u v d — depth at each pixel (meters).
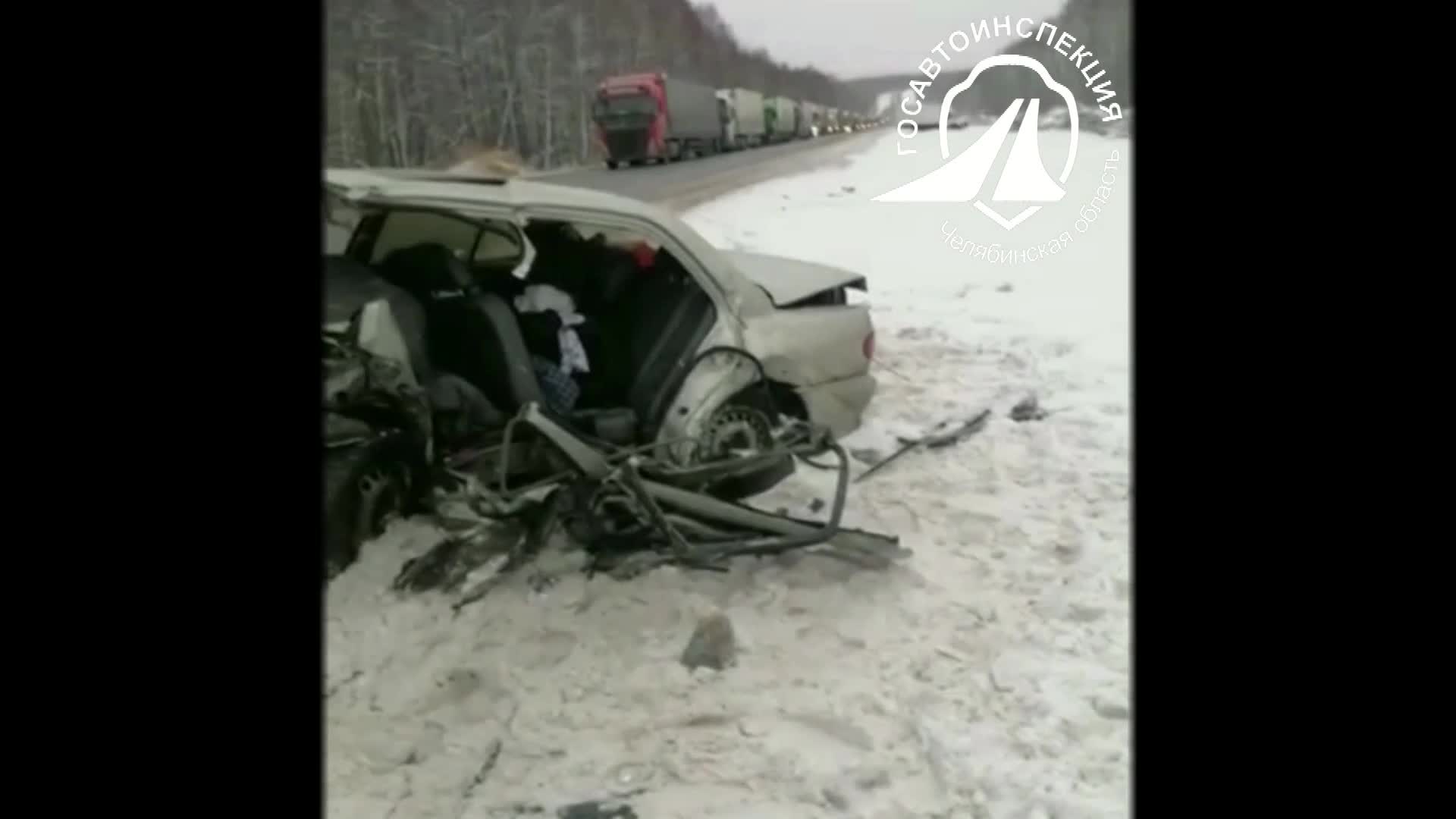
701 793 3.51
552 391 5.47
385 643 4.27
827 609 4.73
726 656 4.27
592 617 4.57
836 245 13.67
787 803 3.47
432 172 5.59
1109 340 9.66
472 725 3.89
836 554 5.18
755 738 3.80
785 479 6.19
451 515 4.79
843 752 3.74
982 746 3.74
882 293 11.56
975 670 4.26
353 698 3.99
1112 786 3.52
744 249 13.16
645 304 5.68
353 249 5.39
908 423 7.31
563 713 3.96
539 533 4.83
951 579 5.04
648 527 5.01
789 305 6.12
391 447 4.73
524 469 5.13
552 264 5.86
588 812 3.42
